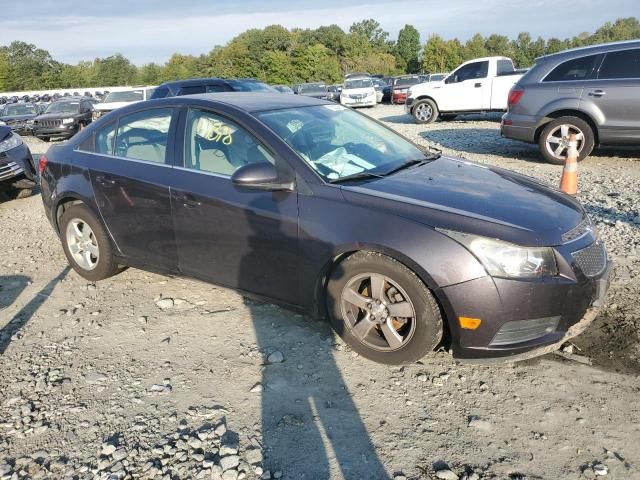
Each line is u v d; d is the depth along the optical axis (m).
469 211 2.93
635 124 7.99
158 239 3.92
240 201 3.40
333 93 33.44
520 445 2.50
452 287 2.76
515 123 9.00
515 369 3.09
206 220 3.58
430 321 2.89
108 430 2.71
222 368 3.20
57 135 18.83
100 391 3.04
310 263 3.20
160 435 2.65
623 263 4.51
